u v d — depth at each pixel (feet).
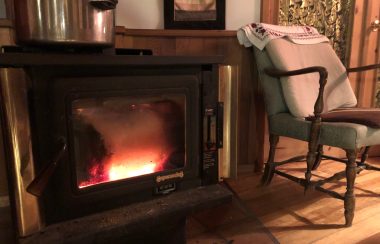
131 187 3.20
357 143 3.89
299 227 4.17
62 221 2.95
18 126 2.65
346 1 6.54
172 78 3.27
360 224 4.23
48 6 2.72
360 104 6.84
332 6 6.51
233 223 4.27
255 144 6.22
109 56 2.83
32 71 2.64
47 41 2.78
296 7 6.27
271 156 5.37
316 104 4.22
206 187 3.73
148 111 3.42
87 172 3.10
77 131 2.94
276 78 5.14
